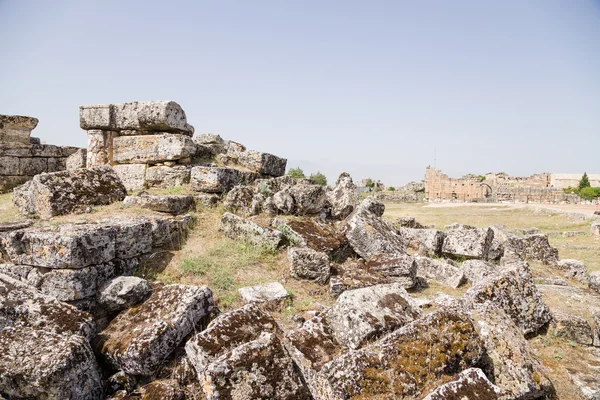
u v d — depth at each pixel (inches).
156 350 175.8
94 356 175.8
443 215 1279.5
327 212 400.2
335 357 179.6
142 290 215.0
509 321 220.4
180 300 200.4
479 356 183.3
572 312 284.4
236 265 273.6
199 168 366.0
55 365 154.1
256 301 229.8
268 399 152.6
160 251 273.1
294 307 239.0
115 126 422.6
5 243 220.5
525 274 261.9
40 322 179.6
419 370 166.1
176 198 326.0
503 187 2154.3
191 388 171.0
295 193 356.2
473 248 385.4
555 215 1185.4
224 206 348.5
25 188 360.8
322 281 271.7
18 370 152.9
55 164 569.6
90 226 238.5
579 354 232.4
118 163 425.7
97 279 219.3
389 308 200.7
